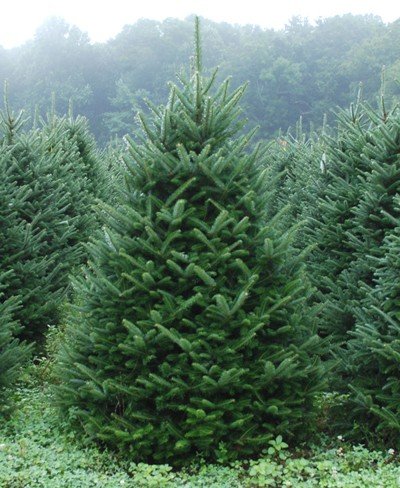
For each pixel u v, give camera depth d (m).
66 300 8.74
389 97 26.66
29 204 9.07
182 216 5.39
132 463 4.98
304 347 5.43
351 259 8.16
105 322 5.53
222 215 5.21
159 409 5.11
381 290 5.80
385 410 5.30
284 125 55.81
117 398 5.32
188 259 5.30
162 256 5.34
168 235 5.36
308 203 10.08
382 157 7.47
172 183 5.63
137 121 5.94
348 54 59.12
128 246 5.45
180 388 5.05
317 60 60.72
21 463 4.95
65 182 10.98
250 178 5.74
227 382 5.00
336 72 56.19
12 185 8.75
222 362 5.17
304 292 5.83
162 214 5.31
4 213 8.45
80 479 4.71
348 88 55.91
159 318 5.11
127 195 5.69
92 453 5.23
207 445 5.04
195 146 5.70
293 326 5.41
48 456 5.09
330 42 67.25
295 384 5.34
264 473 4.71
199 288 5.27
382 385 5.68
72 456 5.08
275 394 5.35
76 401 5.48
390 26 59.56
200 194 5.50
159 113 5.95
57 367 5.77
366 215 7.37
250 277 5.19
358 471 5.04
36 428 5.80
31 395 6.88
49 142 11.66
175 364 5.24
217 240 5.29
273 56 59.03
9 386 6.37
